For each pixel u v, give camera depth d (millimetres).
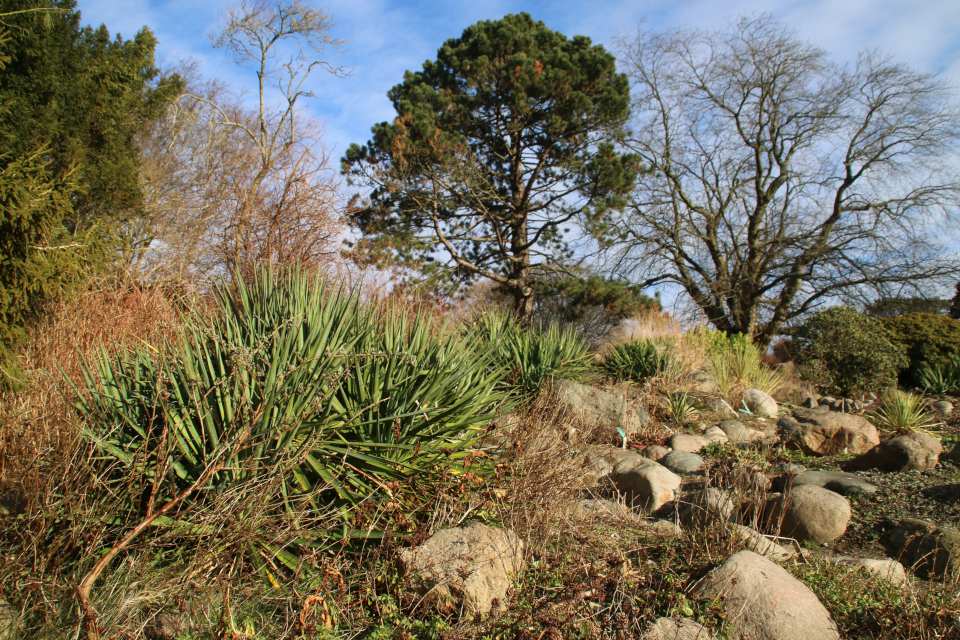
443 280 18234
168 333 4777
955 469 5320
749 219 22609
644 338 12422
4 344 6098
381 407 3893
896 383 11047
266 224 9930
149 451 3332
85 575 2889
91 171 9938
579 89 18891
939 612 2908
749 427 8742
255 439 3377
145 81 13875
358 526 3451
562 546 3803
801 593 3008
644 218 21906
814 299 21391
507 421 4891
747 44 21859
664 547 3818
